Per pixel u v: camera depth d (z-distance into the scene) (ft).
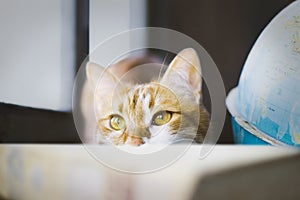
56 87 3.58
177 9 4.18
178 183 1.27
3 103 2.95
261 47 3.29
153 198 1.28
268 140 3.04
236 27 3.93
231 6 3.97
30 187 1.55
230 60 3.91
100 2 3.93
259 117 3.12
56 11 3.75
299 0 3.34
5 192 1.61
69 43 3.73
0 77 3.42
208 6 4.05
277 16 3.40
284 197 1.19
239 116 3.33
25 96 3.52
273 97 3.05
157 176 1.30
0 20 3.44
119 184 1.34
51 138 3.13
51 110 3.26
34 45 3.64
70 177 1.46
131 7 4.13
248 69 3.37
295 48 3.07
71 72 3.62
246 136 3.20
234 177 1.23
